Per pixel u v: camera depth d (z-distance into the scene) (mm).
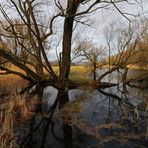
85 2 19562
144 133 10438
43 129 11125
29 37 19484
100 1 19609
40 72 21938
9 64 27141
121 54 24922
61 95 19531
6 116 8547
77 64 28984
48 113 13633
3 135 7965
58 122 12156
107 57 29797
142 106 15586
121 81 25109
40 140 9891
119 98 19109
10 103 9883
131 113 13734
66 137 10133
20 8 18672
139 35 25000
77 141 9695
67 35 21031
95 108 15109
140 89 23875
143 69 29359
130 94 20797
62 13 19578
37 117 12875
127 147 9039
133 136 10117
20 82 24797
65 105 15469
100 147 9047
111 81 33344
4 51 18625
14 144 8195
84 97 18734
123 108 15047
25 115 11477
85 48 27578
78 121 12219
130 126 11391
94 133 10523
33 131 10734
